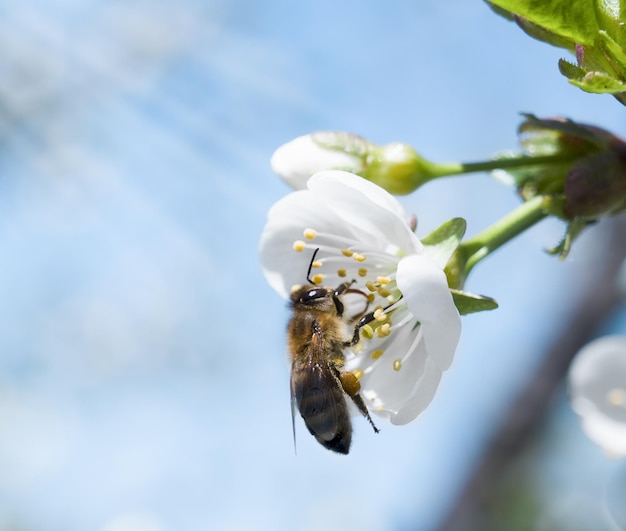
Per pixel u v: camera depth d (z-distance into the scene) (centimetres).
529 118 16
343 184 16
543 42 15
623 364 20
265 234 16
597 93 15
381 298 16
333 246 16
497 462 24
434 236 15
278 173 17
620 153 16
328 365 16
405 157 17
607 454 20
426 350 15
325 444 16
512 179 17
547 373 23
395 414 15
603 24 15
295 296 17
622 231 23
